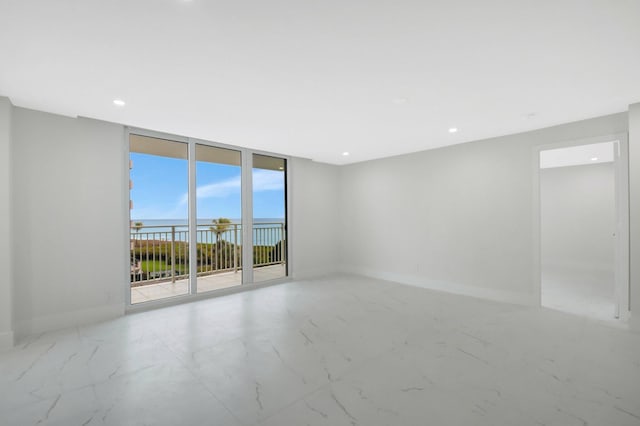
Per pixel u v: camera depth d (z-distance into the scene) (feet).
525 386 6.94
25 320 9.99
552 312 12.19
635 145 9.98
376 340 9.52
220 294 14.94
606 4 5.24
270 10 5.37
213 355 8.52
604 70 7.70
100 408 6.16
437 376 7.38
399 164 17.88
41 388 6.88
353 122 11.82
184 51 6.71
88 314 11.18
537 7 5.33
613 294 14.90
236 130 12.87
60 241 10.71
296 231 18.53
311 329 10.44
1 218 9.00
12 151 9.82
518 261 13.41
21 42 6.23
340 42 6.43
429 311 12.37
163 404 6.29
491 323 10.97
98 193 11.54
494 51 6.81
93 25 5.72
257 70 7.62
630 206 10.13
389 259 18.35
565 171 22.77
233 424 5.68
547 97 9.44
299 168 18.76
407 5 5.27
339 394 6.64
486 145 14.35
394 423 5.70
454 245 15.49
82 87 8.49
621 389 6.79
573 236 22.41
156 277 16.75
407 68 7.58
